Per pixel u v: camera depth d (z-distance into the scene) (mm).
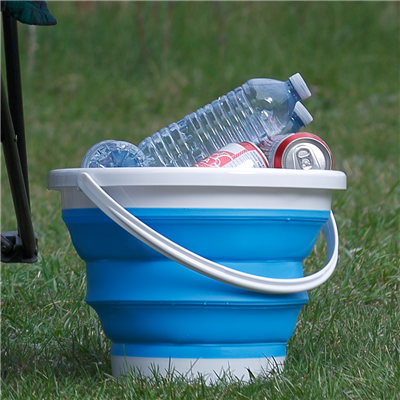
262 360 6234
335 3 33031
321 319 8367
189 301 5895
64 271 10000
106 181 5766
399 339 7535
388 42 30906
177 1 31906
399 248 10945
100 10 31391
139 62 29156
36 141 21500
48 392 5922
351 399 5809
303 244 6223
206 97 26594
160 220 5777
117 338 6359
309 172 5922
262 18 32188
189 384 5953
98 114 25312
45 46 29453
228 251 5883
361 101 25797
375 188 15195
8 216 13398
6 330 8117
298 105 7137
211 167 5852
